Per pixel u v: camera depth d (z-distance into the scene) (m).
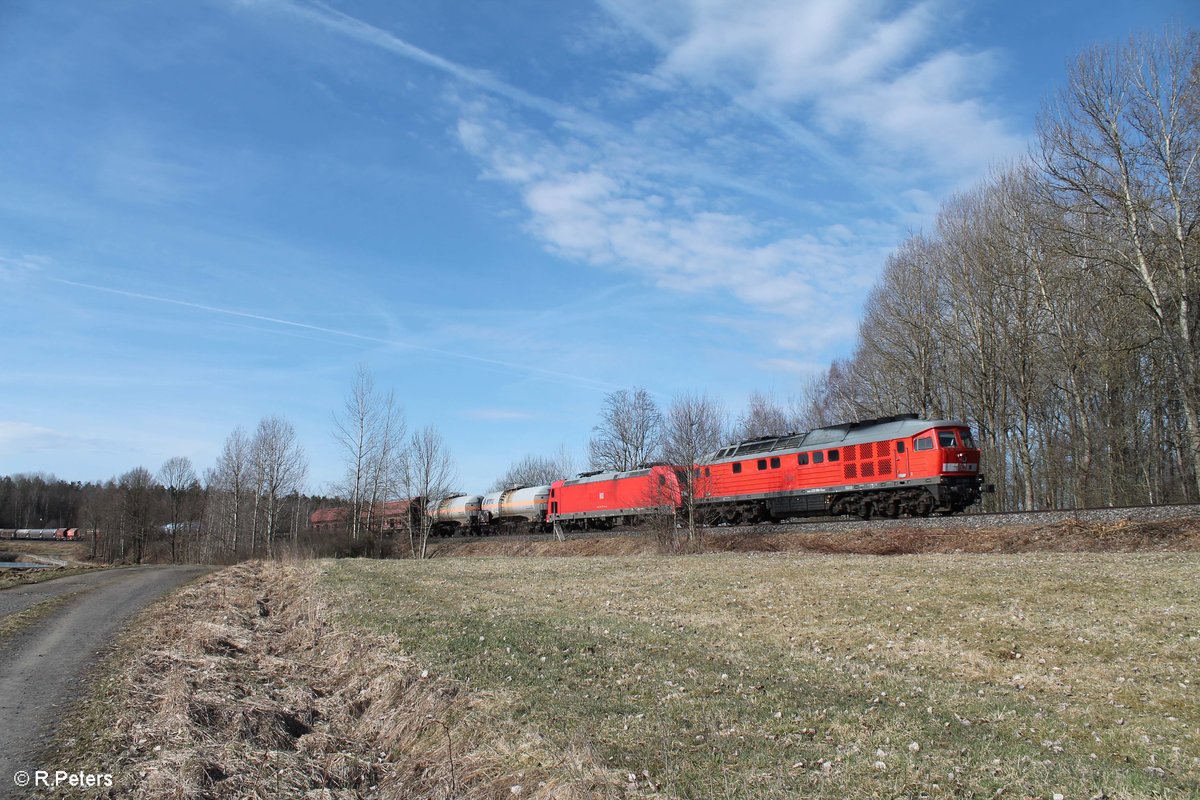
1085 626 13.37
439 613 17.14
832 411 61.25
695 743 8.25
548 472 90.56
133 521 75.25
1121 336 36.38
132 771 8.14
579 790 6.87
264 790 7.88
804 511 34.81
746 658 12.58
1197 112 27.34
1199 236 28.17
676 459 37.34
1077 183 29.72
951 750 7.92
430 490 54.28
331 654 14.59
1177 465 41.09
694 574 23.72
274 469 58.41
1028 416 42.03
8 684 12.37
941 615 15.01
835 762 7.59
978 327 41.75
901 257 47.44
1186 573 16.70
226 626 17.48
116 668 13.41
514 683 10.70
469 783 7.84
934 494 29.67
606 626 15.30
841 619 15.45
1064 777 7.09
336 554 50.12
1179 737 8.52
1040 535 24.47
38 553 90.75
